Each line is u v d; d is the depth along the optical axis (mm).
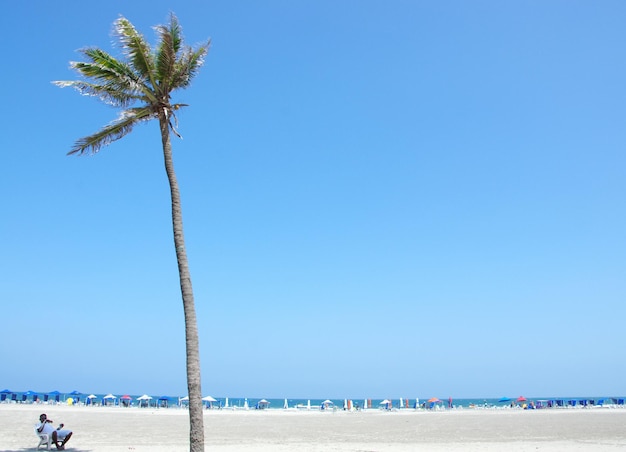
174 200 17047
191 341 15867
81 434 30641
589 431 36344
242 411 70562
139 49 16688
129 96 17359
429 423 45406
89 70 16656
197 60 18016
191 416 15367
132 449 23047
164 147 17391
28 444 24484
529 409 81875
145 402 77250
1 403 71312
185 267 16531
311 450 23750
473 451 23828
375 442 28109
